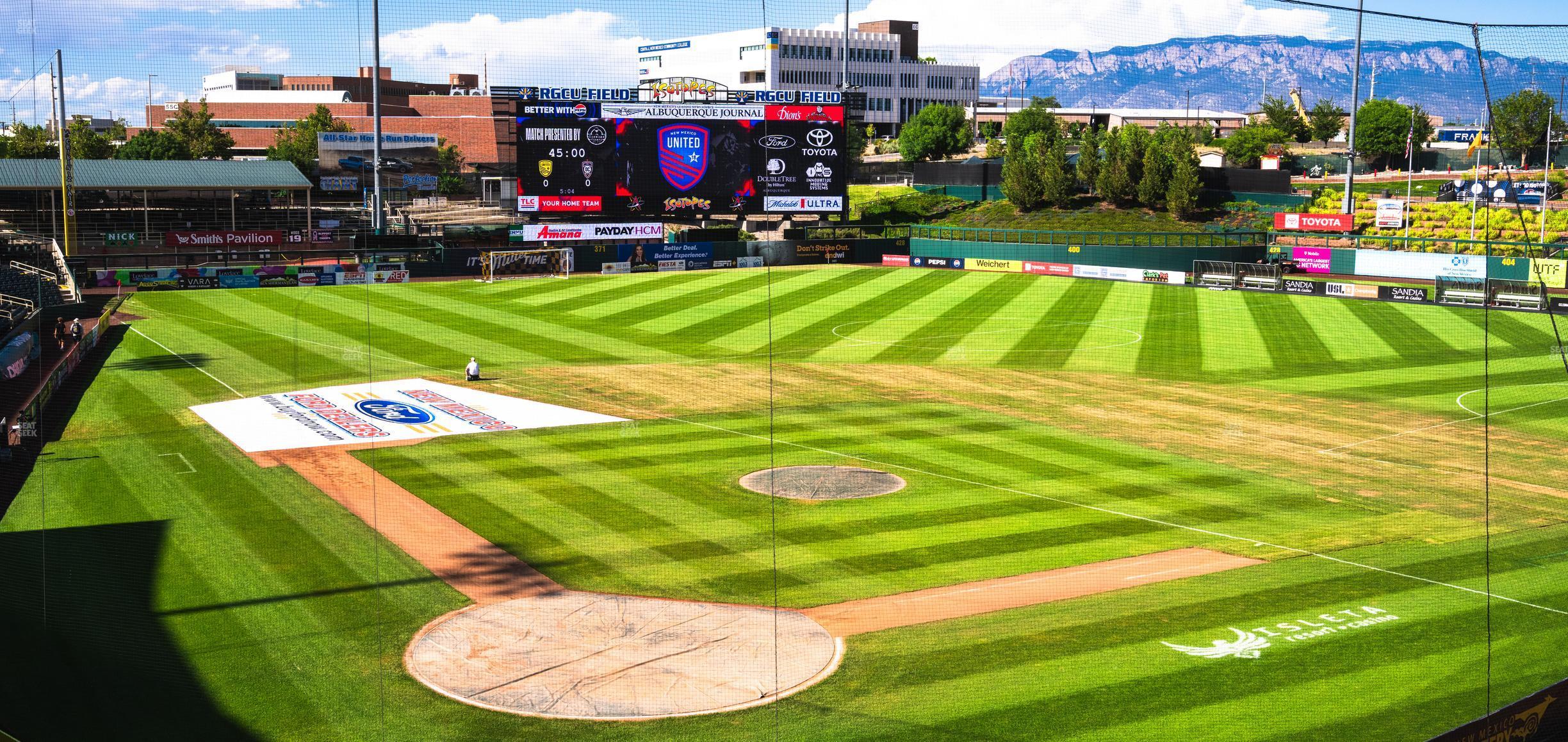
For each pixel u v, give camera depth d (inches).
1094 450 1413.6
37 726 708.0
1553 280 2903.5
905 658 818.2
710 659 815.7
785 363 2026.3
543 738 706.8
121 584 948.0
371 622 875.4
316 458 1349.7
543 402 1674.5
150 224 3649.1
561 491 1218.6
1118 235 3725.4
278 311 2508.6
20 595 916.0
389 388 1759.4
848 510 1155.9
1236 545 1062.4
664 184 3230.8
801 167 3314.5
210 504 1165.1
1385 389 1818.4
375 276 3002.0
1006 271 3316.9
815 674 792.9
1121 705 748.6
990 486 1249.4
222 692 761.6
